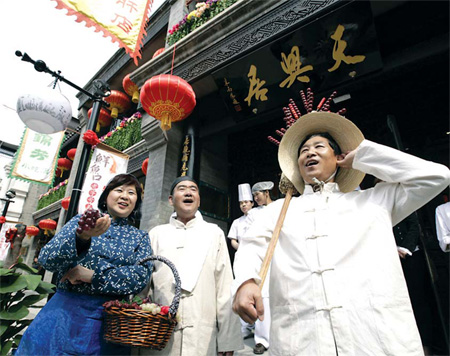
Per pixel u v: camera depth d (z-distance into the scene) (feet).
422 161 3.91
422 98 14.73
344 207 4.24
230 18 15.76
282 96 14.92
